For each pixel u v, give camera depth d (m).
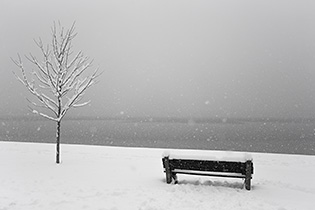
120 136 32.28
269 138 29.36
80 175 7.83
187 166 6.93
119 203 5.52
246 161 6.39
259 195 6.09
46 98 10.16
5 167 8.79
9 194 6.05
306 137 30.22
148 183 7.05
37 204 5.46
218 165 6.65
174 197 5.90
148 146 22.36
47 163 9.60
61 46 10.14
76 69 10.70
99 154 12.17
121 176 7.81
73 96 10.29
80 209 5.21
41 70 10.17
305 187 7.01
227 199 5.80
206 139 28.22
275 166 10.16
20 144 15.41
